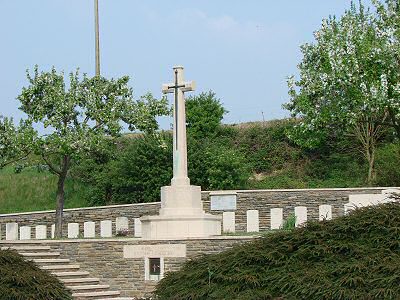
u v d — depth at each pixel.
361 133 40.03
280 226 33.19
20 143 30.83
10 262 19.70
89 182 42.97
